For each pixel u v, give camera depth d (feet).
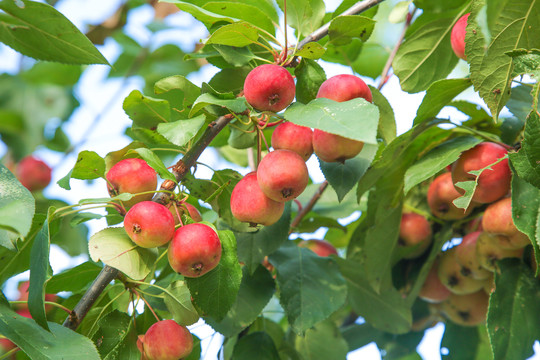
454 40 3.15
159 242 2.85
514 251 3.17
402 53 3.36
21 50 3.19
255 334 3.26
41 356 2.75
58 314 3.15
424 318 3.65
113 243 2.88
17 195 2.79
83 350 2.79
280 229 3.20
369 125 2.72
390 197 3.35
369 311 3.49
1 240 2.82
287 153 2.92
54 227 3.11
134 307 2.98
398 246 3.44
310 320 3.17
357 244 3.52
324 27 3.09
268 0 3.31
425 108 3.17
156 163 2.90
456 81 3.11
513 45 2.96
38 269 2.78
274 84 2.86
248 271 3.21
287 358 3.43
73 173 3.01
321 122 2.77
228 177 3.09
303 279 3.23
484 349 3.64
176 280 3.10
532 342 3.06
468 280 3.38
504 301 3.09
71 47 3.17
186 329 2.98
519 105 3.26
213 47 3.10
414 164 3.16
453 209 3.33
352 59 3.61
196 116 2.98
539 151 2.89
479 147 3.14
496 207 3.11
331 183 3.06
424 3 3.39
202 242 2.85
